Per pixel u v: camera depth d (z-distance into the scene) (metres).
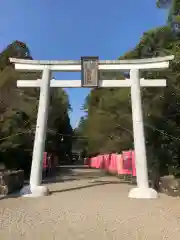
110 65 14.45
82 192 14.47
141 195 12.35
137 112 13.80
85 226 7.39
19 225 7.52
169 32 21.66
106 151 29.72
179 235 6.52
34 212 9.28
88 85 14.40
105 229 7.09
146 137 17.56
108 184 18.64
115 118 24.45
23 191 13.13
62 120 41.44
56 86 14.64
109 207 10.18
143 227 7.26
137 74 14.31
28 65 14.72
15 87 21.20
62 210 9.63
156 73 16.88
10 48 25.45
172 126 16.59
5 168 20.86
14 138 19.73
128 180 21.09
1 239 6.22
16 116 20.03
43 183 19.89
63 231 6.89
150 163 17.17
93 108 31.66
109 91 26.25
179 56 16.34
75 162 78.50
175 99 16.14
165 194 13.67
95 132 28.02
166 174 16.22
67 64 14.62
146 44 22.86
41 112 14.19
